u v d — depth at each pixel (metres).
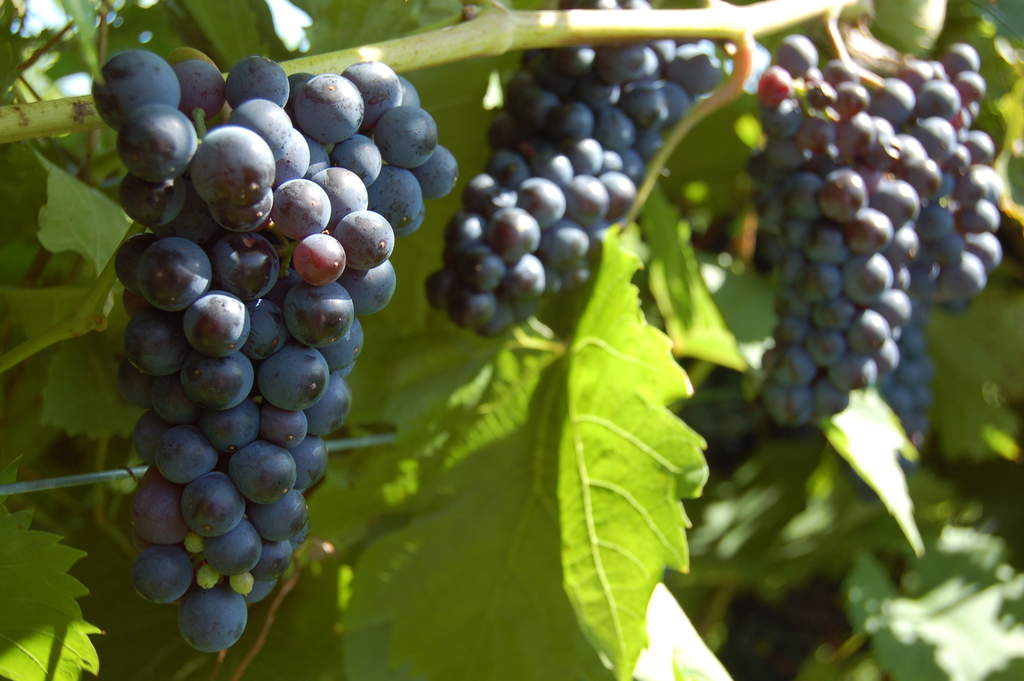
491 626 0.63
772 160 0.63
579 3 0.61
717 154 0.77
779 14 0.63
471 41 0.55
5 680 0.51
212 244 0.44
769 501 0.93
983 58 0.74
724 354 0.75
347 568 0.65
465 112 0.65
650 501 0.59
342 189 0.45
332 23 0.59
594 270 0.62
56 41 0.60
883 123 0.62
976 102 0.66
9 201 0.60
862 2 0.66
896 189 0.62
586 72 0.60
